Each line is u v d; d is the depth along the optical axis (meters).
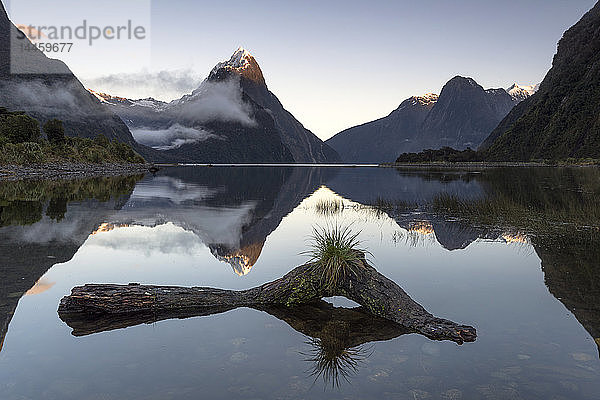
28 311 5.61
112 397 3.45
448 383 3.75
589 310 5.68
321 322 5.50
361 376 3.89
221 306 6.11
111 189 28.45
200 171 88.94
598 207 16.22
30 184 30.23
